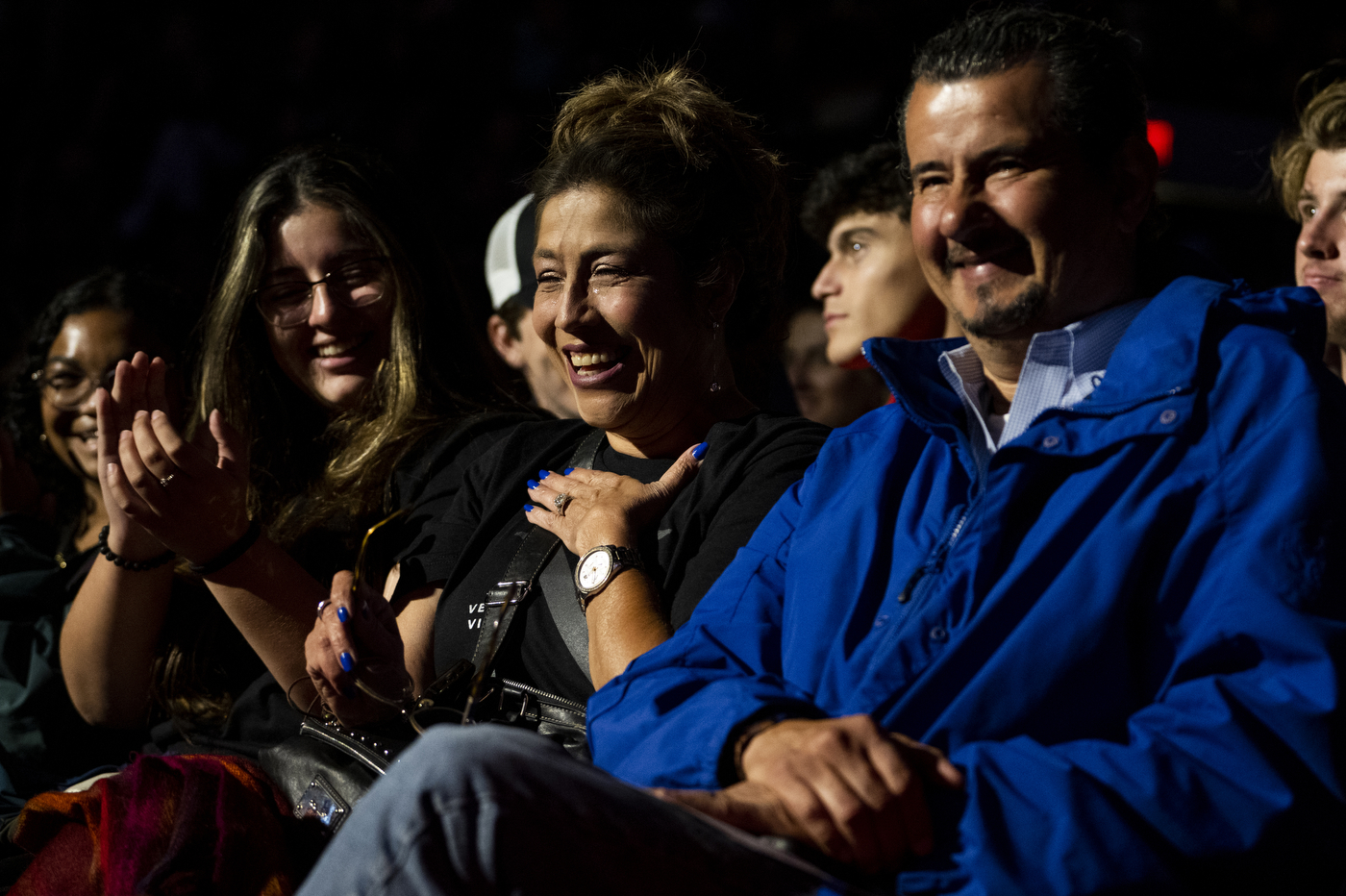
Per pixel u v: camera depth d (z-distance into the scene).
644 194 2.16
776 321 2.42
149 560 2.46
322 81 7.63
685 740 1.50
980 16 1.67
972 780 1.37
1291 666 1.35
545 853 1.28
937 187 1.66
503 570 2.19
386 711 2.11
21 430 3.23
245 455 2.31
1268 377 1.50
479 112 7.68
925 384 1.75
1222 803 1.33
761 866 1.32
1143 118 1.69
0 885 2.29
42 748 2.63
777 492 2.03
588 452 2.35
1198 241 5.52
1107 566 1.46
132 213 7.02
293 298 2.73
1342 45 6.90
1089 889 1.30
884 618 1.60
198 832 1.84
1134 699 1.45
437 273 2.84
